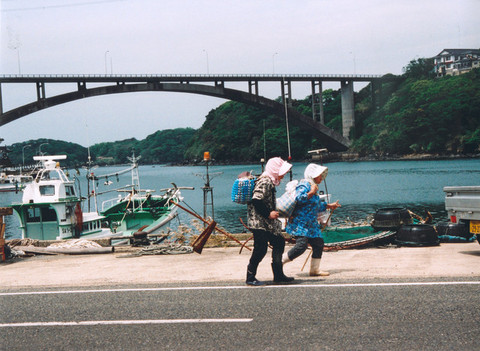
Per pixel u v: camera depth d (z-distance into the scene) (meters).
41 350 4.34
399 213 10.64
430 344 4.02
